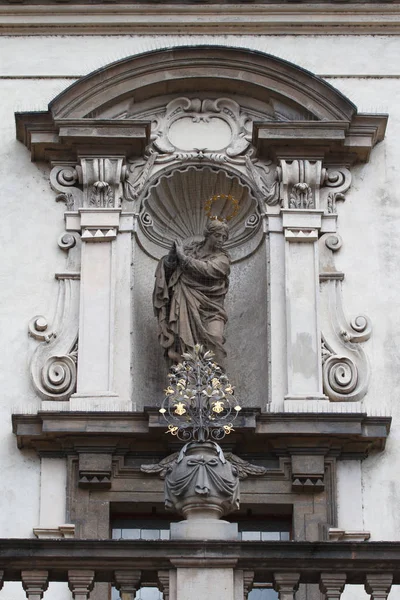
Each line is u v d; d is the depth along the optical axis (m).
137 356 28.56
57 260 29.03
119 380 27.92
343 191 29.55
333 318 28.61
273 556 21.94
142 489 27.19
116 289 28.66
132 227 29.14
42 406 27.56
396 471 27.42
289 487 27.22
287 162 29.52
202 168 29.84
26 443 27.44
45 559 21.94
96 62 30.75
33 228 29.28
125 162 29.59
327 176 29.64
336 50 30.86
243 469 27.22
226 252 28.89
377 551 22.00
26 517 27.02
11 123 30.22
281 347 28.25
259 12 30.94
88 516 27.00
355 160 29.84
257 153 29.80
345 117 29.55
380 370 28.23
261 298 29.14
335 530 26.80
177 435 25.94
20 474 27.33
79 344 28.12
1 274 28.89
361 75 30.66
